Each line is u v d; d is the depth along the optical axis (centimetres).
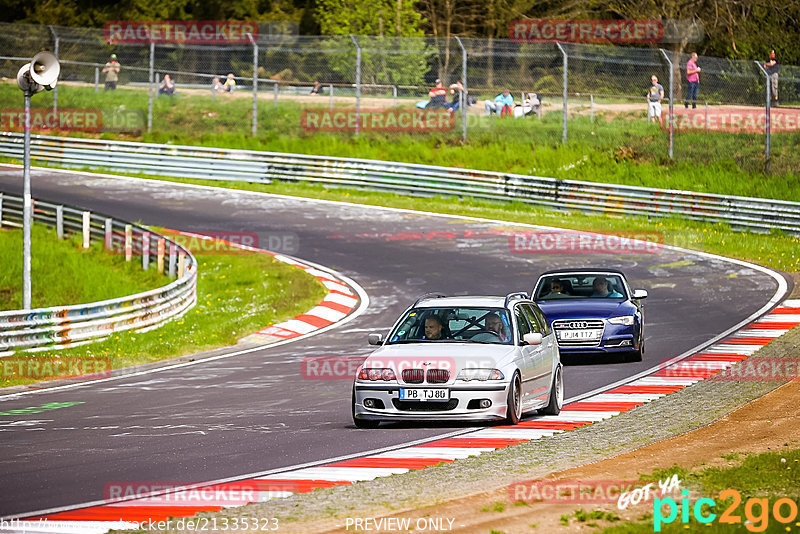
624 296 4062
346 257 6550
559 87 12000
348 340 4622
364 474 2114
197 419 2938
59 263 6319
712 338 4322
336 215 7838
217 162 9181
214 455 2377
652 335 4469
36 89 4547
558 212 7894
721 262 6253
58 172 9475
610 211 7681
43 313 4488
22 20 13775
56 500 1934
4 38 12812
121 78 12581
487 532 1620
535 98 10181
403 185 8556
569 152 8975
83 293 5838
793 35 12569
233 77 11481
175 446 2502
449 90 10200
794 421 2653
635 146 9069
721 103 10144
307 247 6825
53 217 7212
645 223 7431
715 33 12625
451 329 2812
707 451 2303
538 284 4181
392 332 2831
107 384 3738
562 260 6344
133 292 5878
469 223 7525
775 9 12569
